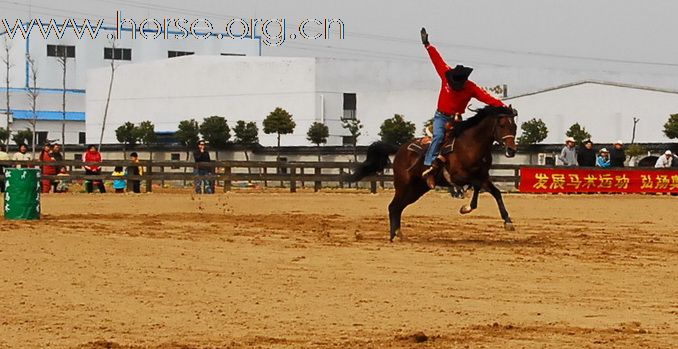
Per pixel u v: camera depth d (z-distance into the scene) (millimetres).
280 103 78062
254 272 15031
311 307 12094
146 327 10875
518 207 31391
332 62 77500
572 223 25344
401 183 20000
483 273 15172
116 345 9961
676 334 10555
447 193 40656
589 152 41031
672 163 43062
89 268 15195
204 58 82062
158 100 84625
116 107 87438
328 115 76875
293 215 27234
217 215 26781
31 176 24109
